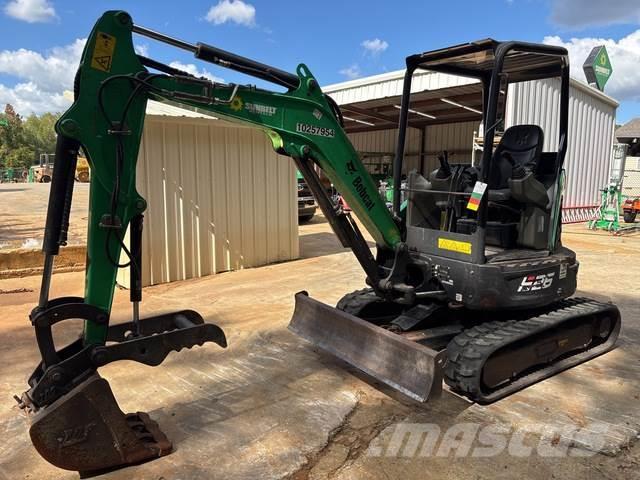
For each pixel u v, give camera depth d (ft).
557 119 44.11
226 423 11.20
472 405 12.05
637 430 10.96
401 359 11.27
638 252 32.94
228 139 26.00
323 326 13.98
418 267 13.47
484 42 11.89
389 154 75.97
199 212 25.26
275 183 28.68
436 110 58.80
